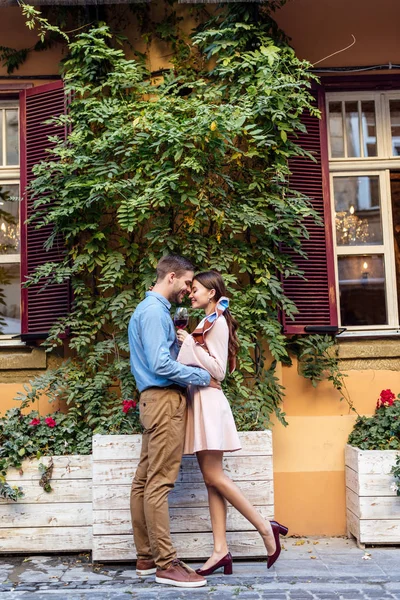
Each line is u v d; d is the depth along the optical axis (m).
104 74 4.77
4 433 4.20
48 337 4.53
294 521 4.61
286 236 4.66
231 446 3.55
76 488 4.09
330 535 4.59
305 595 3.30
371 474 4.12
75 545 4.07
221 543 3.66
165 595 3.33
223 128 4.18
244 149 4.63
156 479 3.52
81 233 4.66
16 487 4.04
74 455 4.13
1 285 5.12
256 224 4.47
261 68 4.44
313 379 4.68
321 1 5.04
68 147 4.71
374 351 4.77
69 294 4.69
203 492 3.92
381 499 4.11
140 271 4.46
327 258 4.82
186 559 3.92
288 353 4.77
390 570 3.71
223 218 4.38
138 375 3.57
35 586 3.52
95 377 4.39
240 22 4.70
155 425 3.50
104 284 4.47
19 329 5.07
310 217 4.83
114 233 4.68
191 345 3.55
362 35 5.05
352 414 4.72
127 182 4.34
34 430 4.25
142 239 4.64
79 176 4.49
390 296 5.00
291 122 4.57
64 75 4.88
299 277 4.77
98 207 4.57
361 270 5.05
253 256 4.59
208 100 4.60
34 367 4.79
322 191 4.88
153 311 3.52
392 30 5.06
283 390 4.73
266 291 4.48
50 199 4.69
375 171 5.11
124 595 3.34
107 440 3.96
